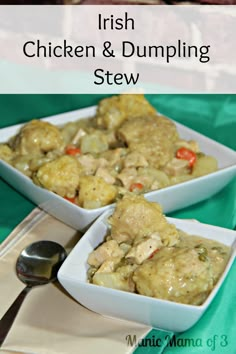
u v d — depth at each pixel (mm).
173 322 551
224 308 583
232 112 907
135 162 738
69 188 689
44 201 689
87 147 782
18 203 735
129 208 619
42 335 554
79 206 689
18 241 665
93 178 690
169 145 769
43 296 592
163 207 696
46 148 767
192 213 721
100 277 575
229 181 733
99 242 632
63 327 562
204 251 586
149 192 674
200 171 746
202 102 926
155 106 929
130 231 618
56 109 934
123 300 547
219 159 777
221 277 565
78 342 547
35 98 947
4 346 542
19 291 600
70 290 564
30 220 698
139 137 772
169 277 547
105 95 961
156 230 614
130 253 584
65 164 694
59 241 671
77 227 679
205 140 791
